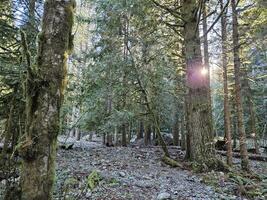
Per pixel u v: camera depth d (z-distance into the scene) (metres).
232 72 15.85
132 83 13.59
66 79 2.90
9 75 4.34
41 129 2.67
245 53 15.24
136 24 12.98
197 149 11.05
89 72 12.78
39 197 2.60
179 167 11.34
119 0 12.07
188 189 7.73
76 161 10.40
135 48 13.85
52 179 2.71
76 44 20.48
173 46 14.30
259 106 25.16
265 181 9.92
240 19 13.61
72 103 7.55
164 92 15.28
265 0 11.41
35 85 2.71
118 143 21.47
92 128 14.48
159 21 12.67
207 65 13.76
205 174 9.62
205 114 11.25
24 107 3.61
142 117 15.00
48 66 2.76
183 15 11.73
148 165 11.33
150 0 11.89
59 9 2.86
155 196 6.64
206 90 11.46
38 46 2.83
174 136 23.25
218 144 20.02
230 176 9.45
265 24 12.20
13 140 3.61
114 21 12.91
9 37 5.86
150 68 13.83
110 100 14.16
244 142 12.04
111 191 6.45
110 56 13.35
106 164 10.49
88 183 4.42
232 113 21.80
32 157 2.62
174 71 14.80
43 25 2.85
